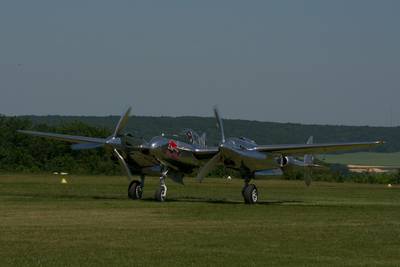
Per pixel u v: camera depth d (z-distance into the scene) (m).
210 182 121.19
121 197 68.06
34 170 156.62
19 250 32.53
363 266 30.02
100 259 30.66
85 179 114.50
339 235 39.16
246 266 29.61
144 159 64.12
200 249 33.59
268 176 66.31
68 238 36.38
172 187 97.75
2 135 168.25
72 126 185.38
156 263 29.98
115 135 64.44
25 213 48.72
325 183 134.12
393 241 37.06
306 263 30.45
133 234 38.25
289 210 55.38
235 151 62.78
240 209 55.56
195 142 65.56
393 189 105.12
